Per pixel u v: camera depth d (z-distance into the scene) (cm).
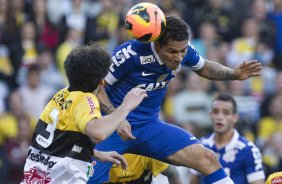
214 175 1662
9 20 3481
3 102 3244
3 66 3388
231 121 2025
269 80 3416
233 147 2009
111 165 1714
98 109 1424
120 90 1678
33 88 3191
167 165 1775
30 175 1453
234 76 1744
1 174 2758
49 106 1473
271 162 2738
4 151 2797
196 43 3491
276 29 3594
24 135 2823
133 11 1561
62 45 3425
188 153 1670
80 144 1427
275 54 3547
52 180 1433
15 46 3416
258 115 3175
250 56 3475
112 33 3491
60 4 3722
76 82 1445
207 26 3531
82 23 3609
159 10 1566
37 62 3369
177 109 3175
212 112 2041
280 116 3133
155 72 1650
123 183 1794
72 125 1424
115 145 1689
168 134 1688
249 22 3534
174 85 3206
